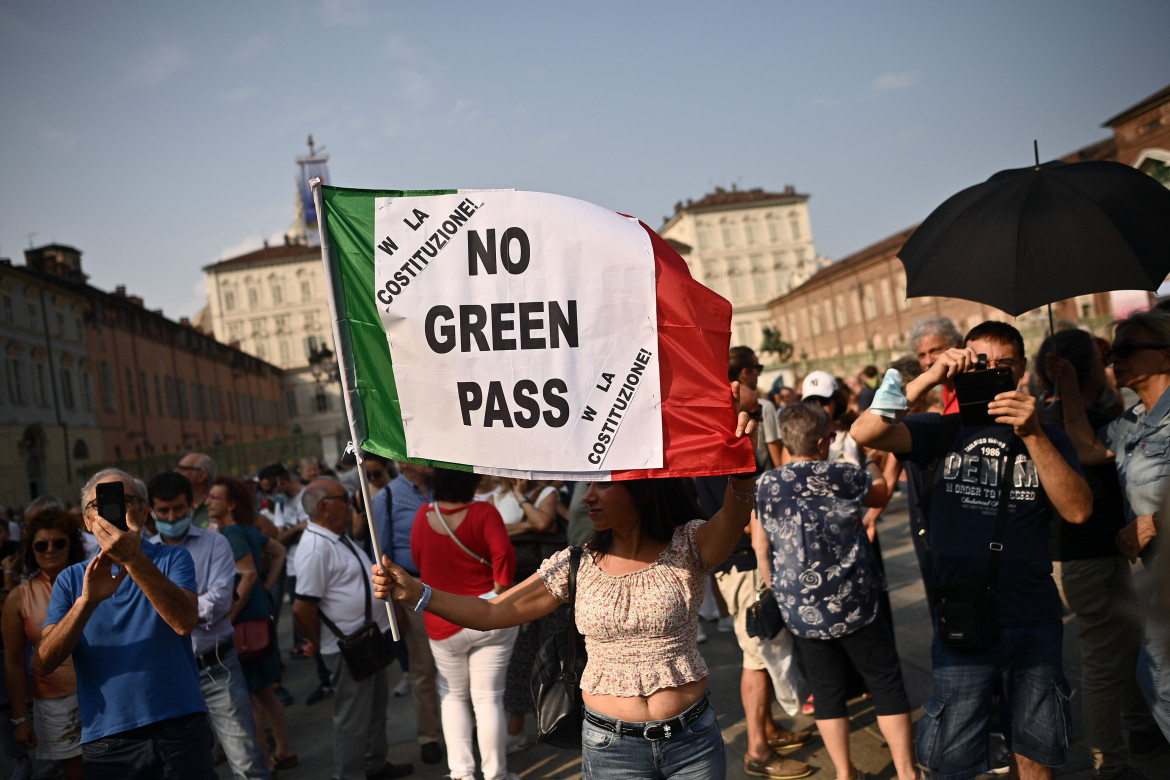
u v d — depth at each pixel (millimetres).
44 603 4738
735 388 2873
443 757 5641
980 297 3656
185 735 3619
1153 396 3680
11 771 6141
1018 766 3375
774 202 94438
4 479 33062
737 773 4836
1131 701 4156
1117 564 3988
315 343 91375
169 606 3406
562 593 2998
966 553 3322
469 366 2949
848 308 71875
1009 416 3102
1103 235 3504
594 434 2902
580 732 3084
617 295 2910
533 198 2973
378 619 5262
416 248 2973
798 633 4184
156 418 50188
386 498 5961
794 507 4191
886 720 4117
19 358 35219
